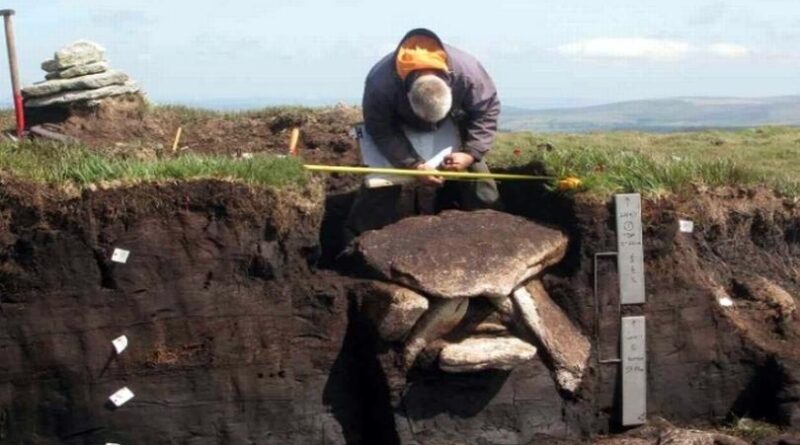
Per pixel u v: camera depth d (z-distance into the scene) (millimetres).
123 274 5121
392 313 5254
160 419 5160
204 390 5219
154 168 5254
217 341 5230
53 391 5070
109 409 5102
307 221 5469
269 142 8602
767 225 6359
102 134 8664
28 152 5578
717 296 5996
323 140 8453
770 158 9117
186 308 5195
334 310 5422
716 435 5516
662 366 5797
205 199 5246
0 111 9484
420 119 5820
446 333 5371
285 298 5367
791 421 5762
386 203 5973
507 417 5465
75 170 5168
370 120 5898
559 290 5668
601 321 5672
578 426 5590
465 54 5980
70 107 8836
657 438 5523
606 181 5738
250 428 5281
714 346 5879
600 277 5680
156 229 5172
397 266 5340
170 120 9227
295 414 5359
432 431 5363
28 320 5043
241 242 5293
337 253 5926
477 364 5309
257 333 5305
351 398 5473
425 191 6176
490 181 6082
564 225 5742
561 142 9305
